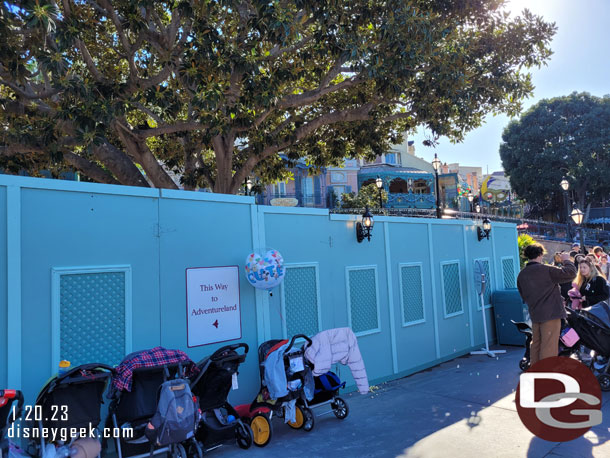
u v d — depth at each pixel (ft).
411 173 113.39
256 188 45.06
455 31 34.37
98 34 33.30
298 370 17.99
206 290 19.35
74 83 23.34
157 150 45.78
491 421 18.35
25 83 26.12
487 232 38.24
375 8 30.50
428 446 16.21
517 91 36.19
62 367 13.37
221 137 35.19
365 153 45.73
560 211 154.61
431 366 31.19
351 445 16.81
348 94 40.50
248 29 28.78
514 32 35.12
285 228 23.00
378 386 26.21
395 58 29.25
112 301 16.58
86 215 16.16
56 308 15.11
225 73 26.55
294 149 44.14
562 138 142.20
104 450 14.97
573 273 19.98
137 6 24.82
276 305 22.02
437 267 33.12
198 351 18.83
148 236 17.78
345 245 26.14
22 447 13.78
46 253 15.14
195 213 19.35
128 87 27.09
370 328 27.04
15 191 14.56
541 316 20.16
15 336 14.16
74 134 26.12
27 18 20.11
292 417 17.97
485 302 38.19
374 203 92.73
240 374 20.17
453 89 33.30
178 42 28.09
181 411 13.42
